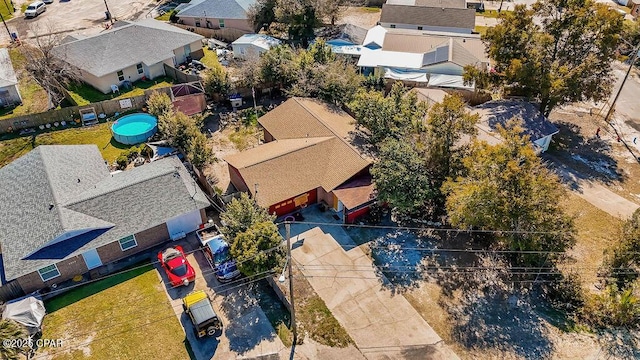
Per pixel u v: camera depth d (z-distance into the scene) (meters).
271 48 52.34
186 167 38.88
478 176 30.16
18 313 26.05
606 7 42.16
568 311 28.55
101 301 28.47
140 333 26.66
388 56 55.41
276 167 34.97
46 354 25.48
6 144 42.22
